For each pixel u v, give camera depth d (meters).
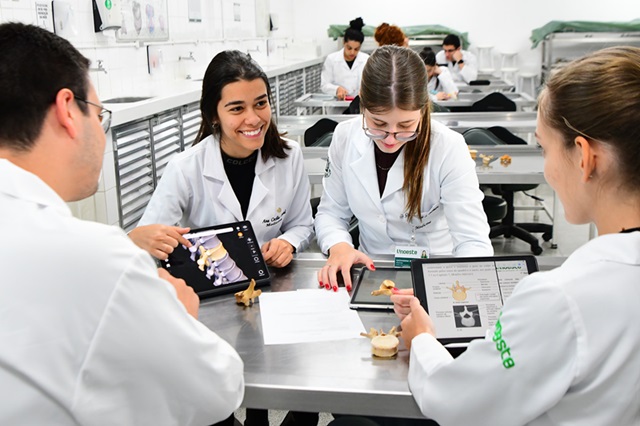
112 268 0.87
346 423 1.36
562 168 0.94
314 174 3.24
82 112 1.00
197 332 0.99
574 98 0.89
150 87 4.27
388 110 1.74
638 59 0.87
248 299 1.52
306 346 1.32
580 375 0.85
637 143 0.85
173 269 1.61
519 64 9.50
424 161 1.94
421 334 1.21
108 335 0.86
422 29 9.09
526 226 4.52
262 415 1.99
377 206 2.06
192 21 5.42
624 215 0.90
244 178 2.04
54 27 3.12
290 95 6.87
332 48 9.72
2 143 0.94
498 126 4.36
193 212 2.04
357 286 1.59
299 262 1.83
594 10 9.16
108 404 0.88
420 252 1.74
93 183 1.06
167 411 0.95
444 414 1.02
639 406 0.87
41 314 0.83
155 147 3.22
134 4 4.16
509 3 9.31
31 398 0.84
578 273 0.87
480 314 1.33
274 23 8.12
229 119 1.84
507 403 0.93
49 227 0.88
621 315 0.84
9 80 0.92
